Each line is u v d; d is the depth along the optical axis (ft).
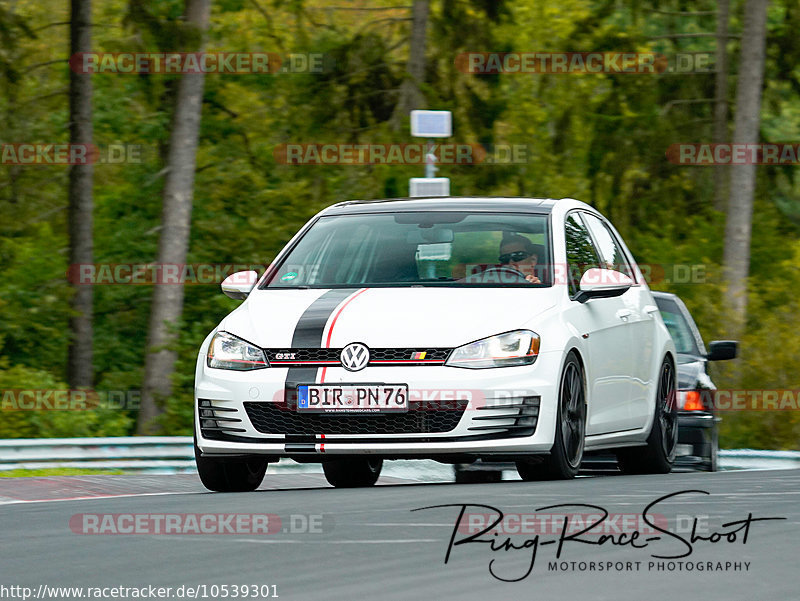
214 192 342.85
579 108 347.97
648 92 342.03
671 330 142.10
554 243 98.07
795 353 217.77
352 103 325.62
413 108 322.34
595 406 96.63
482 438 86.48
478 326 88.22
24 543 56.80
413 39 326.24
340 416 86.94
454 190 323.16
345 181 325.83
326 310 90.84
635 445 107.76
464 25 325.21
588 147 351.05
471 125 329.93
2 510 73.87
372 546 52.37
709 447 132.46
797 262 296.92
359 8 333.01
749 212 315.17
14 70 285.84
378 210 104.73
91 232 306.55
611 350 100.01
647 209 347.97
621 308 104.94
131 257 341.00
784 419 212.02
